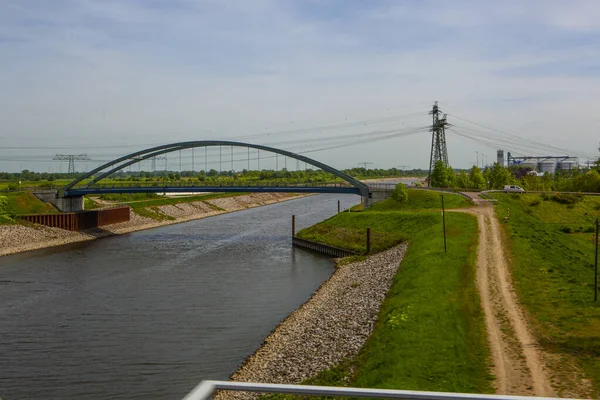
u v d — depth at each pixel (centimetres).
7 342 3659
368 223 8262
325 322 3831
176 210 13925
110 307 4588
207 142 10881
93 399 2772
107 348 3531
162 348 3519
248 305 4656
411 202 9712
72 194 10862
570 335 2856
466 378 2320
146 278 5884
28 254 7731
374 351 2870
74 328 3975
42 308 4559
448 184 13000
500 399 636
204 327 3988
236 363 3225
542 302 3506
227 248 8294
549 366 2438
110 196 14512
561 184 12594
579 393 2136
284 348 3353
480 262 4784
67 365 3238
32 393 2852
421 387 2222
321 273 6178
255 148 10631
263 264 6812
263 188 10244
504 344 2753
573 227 7806
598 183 11144
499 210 8088
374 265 5975
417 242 6400
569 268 4688
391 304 3828
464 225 6806
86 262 6988
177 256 7506
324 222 9225
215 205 15988
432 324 3064
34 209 10206
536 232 6631
